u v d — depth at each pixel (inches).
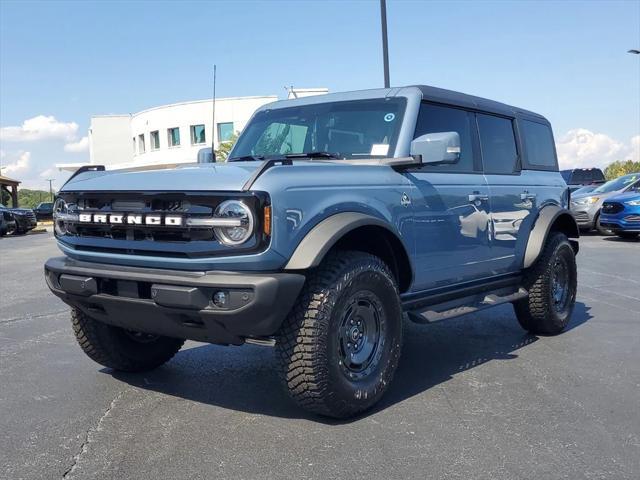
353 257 162.1
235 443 149.6
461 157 215.6
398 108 196.1
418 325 281.1
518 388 189.9
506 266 233.6
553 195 265.9
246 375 204.7
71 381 199.3
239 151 219.6
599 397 181.2
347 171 167.9
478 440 150.6
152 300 152.5
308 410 160.1
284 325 153.6
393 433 154.9
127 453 144.7
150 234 155.0
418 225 186.4
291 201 148.9
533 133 266.4
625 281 392.5
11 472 135.4
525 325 256.2
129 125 2524.6
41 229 1286.9
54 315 312.8
